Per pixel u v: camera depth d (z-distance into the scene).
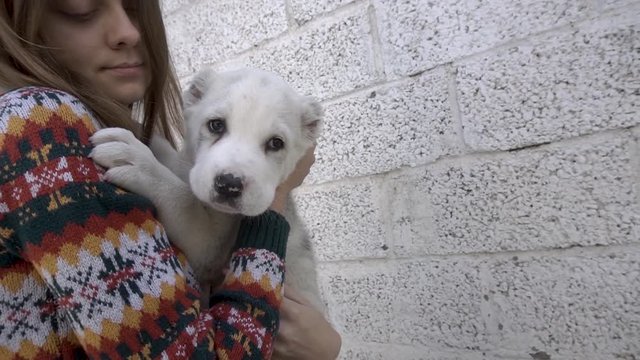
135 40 0.61
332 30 1.17
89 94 0.57
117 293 0.42
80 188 0.44
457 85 0.99
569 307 0.90
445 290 1.04
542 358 0.93
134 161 0.54
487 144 0.96
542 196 0.91
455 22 0.98
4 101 0.46
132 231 0.45
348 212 1.17
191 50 1.50
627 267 0.84
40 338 0.46
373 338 1.15
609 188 0.85
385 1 1.08
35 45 0.54
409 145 1.07
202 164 0.64
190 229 0.60
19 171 0.43
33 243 0.42
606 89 0.84
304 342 0.59
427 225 1.05
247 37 1.35
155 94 0.72
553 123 0.89
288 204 0.78
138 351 0.42
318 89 1.21
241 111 0.70
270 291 0.52
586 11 0.85
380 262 1.13
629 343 0.85
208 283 0.65
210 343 0.46
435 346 1.06
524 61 0.91
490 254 0.98
